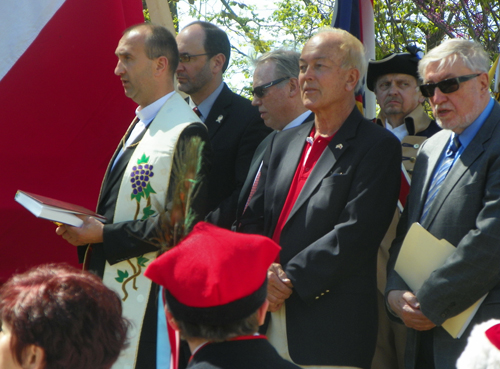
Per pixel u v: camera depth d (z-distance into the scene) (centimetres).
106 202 383
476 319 302
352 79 355
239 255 183
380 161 337
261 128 442
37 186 456
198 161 232
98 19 468
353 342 323
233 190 438
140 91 393
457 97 324
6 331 169
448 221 315
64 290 171
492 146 313
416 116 451
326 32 361
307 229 334
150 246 354
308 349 322
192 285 180
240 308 181
